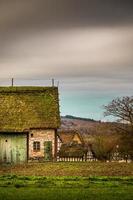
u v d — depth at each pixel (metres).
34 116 72.88
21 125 70.75
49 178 45.53
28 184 41.38
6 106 73.88
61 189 38.59
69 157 72.44
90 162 65.25
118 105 78.06
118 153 76.81
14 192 36.72
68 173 52.28
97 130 82.81
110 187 40.03
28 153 71.12
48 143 72.06
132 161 70.94
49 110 74.38
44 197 34.69
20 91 76.88
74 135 111.44
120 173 51.41
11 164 67.69
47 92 77.38
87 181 43.38
